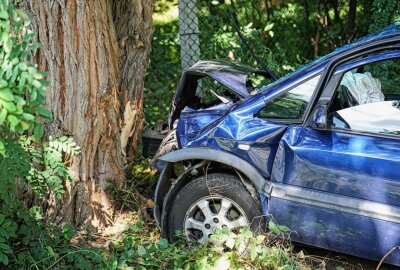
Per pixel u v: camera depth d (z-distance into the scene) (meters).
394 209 4.80
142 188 6.80
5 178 4.51
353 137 4.95
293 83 5.19
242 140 5.27
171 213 5.54
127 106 6.56
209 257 5.19
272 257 5.18
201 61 6.37
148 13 6.73
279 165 5.14
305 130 5.08
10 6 3.46
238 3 9.64
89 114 5.84
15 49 3.34
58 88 5.65
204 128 5.53
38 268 5.12
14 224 5.05
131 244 5.51
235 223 5.36
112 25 6.02
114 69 6.04
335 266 5.53
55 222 5.82
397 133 4.89
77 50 5.67
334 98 5.09
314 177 5.03
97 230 6.02
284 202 5.12
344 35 10.03
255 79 8.29
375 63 5.00
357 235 4.95
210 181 5.38
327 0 9.95
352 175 4.90
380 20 9.10
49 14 5.52
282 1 10.04
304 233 5.14
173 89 8.87
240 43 9.03
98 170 6.07
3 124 3.75
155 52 8.95
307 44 10.01
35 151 5.41
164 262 5.27
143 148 6.36
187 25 8.36
